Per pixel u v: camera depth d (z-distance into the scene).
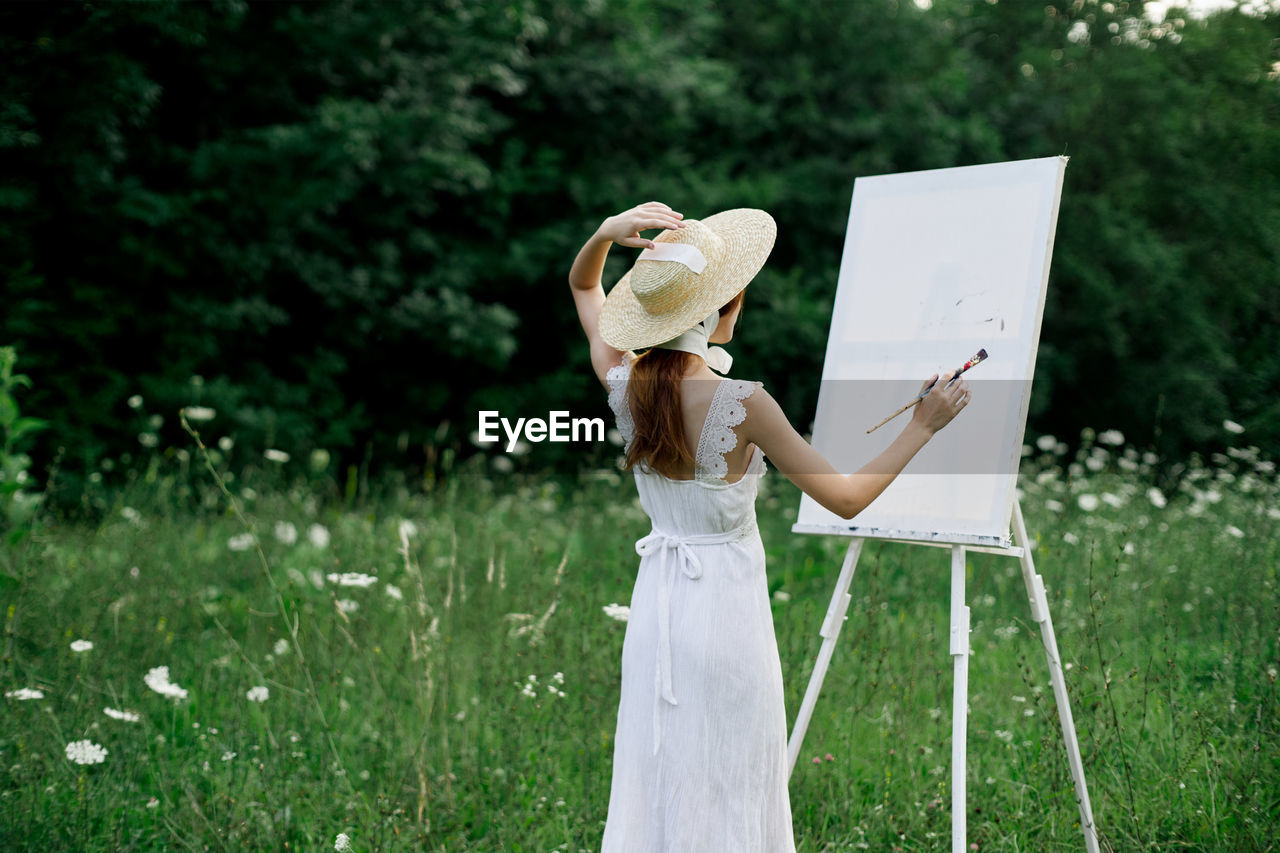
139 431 8.47
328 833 2.82
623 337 2.24
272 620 4.32
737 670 2.15
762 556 2.26
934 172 2.84
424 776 2.99
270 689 3.73
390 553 5.11
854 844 2.75
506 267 10.22
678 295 2.11
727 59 11.74
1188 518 5.81
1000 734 3.24
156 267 8.77
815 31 11.60
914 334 2.73
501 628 3.99
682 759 2.14
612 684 3.46
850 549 2.72
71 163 7.82
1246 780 2.81
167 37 8.17
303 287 9.73
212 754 3.21
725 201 10.59
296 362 9.73
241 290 9.22
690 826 2.13
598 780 3.14
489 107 10.27
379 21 8.94
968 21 14.39
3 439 7.80
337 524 5.79
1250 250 13.78
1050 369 12.44
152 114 8.95
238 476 8.33
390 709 3.37
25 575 4.16
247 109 9.37
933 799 2.95
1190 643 4.12
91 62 7.59
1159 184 13.86
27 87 7.49
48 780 2.96
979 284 2.66
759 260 2.23
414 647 3.41
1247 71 14.19
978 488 2.52
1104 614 4.17
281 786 2.96
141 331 8.87
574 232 10.38
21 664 3.61
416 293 9.81
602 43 10.70
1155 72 13.47
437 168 9.25
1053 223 2.59
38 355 8.44
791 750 2.69
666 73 10.34
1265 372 13.44
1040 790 2.98
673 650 2.16
